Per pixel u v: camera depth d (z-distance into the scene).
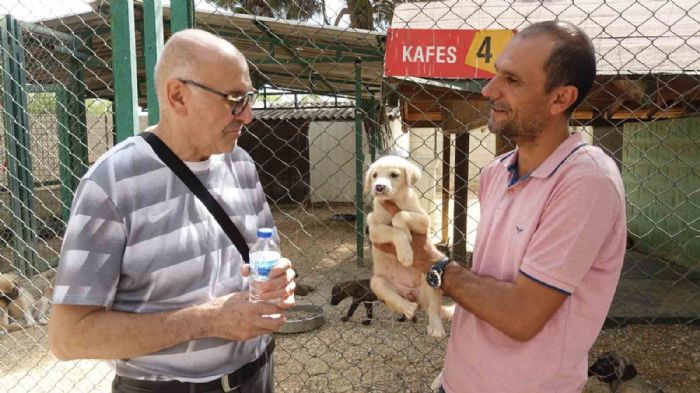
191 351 1.83
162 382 1.82
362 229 8.72
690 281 7.68
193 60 1.72
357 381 4.39
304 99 20.14
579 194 1.58
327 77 11.46
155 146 1.80
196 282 1.81
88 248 1.63
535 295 1.61
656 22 4.86
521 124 1.72
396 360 4.80
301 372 4.44
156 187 1.76
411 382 4.32
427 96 5.70
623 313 6.16
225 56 1.74
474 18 4.75
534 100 1.69
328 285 7.71
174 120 1.80
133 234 1.71
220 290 1.88
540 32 1.69
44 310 6.07
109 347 1.63
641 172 10.41
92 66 8.46
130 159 1.74
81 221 1.63
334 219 13.54
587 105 6.66
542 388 1.70
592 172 1.60
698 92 4.91
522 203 1.75
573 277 1.58
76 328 1.61
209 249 1.85
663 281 7.72
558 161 1.69
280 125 16.06
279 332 5.62
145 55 2.39
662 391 3.91
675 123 9.10
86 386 4.39
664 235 9.41
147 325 1.64
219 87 1.73
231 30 7.29
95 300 1.61
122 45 2.35
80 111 8.33
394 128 16.38
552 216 1.62
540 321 1.63
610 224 1.61
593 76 1.71
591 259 1.59
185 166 1.83
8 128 6.96
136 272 1.71
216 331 1.69
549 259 1.60
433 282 1.82
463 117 5.85
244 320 1.67
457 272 1.79
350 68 9.72
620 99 5.08
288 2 13.48
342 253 9.86
